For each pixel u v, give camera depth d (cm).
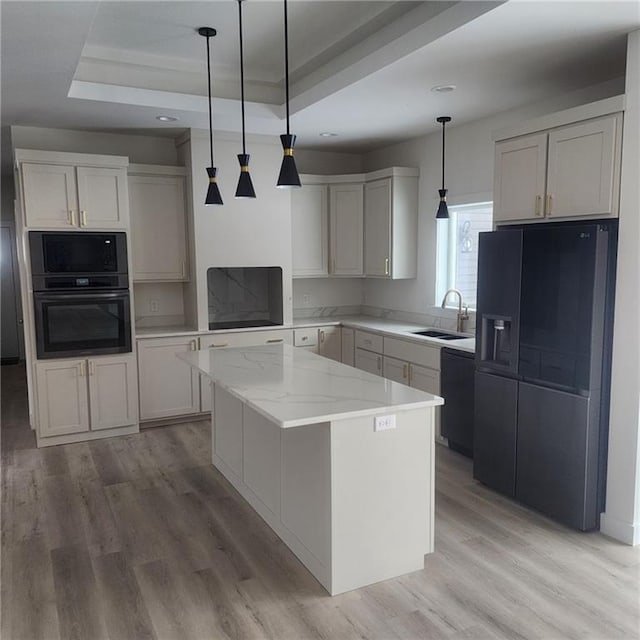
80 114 410
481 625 221
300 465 263
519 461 321
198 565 267
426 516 261
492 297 332
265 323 544
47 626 224
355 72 331
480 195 439
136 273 478
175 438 451
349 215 545
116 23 321
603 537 288
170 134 486
